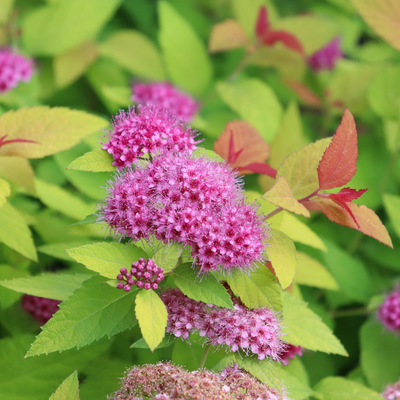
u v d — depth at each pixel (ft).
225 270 2.19
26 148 2.33
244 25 3.45
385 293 2.65
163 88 2.77
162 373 2.17
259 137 2.36
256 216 2.19
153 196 2.17
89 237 2.55
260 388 2.18
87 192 2.56
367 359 2.56
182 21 3.14
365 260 2.90
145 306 2.13
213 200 2.17
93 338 2.16
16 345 2.35
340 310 2.77
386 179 2.91
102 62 3.32
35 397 2.32
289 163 2.26
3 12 2.90
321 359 2.61
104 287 2.20
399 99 2.86
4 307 2.38
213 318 2.19
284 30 3.14
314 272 2.45
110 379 2.33
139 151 2.20
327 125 3.40
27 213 2.52
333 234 2.89
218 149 2.35
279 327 2.21
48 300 2.43
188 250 2.18
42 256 2.53
